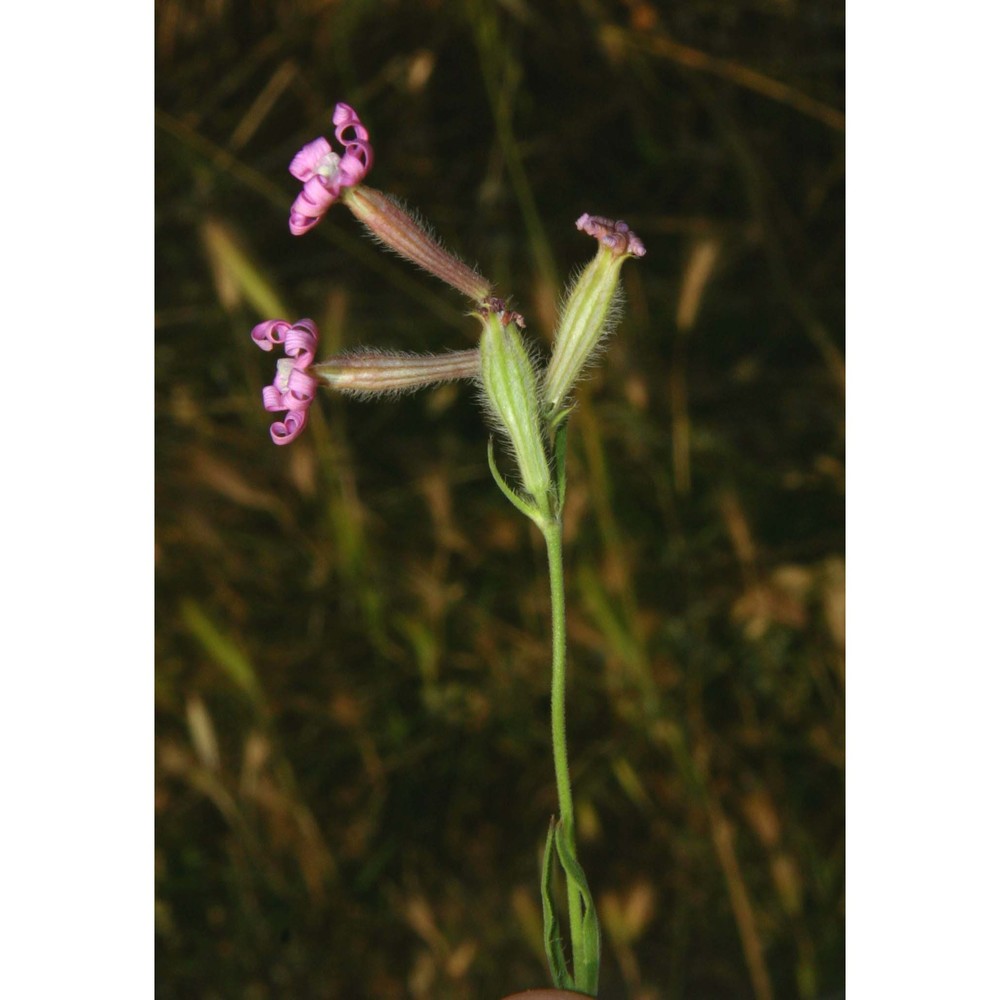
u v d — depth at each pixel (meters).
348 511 0.44
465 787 0.44
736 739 0.44
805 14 0.46
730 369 0.45
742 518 0.43
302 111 0.46
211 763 0.42
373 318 0.45
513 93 0.46
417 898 0.43
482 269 0.46
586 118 0.46
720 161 0.46
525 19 0.46
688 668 0.44
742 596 0.44
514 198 0.46
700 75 0.46
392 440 0.45
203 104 0.46
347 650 0.44
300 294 0.46
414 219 0.36
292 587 0.44
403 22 0.46
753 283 0.46
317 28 0.46
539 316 0.44
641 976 0.43
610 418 0.45
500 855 0.43
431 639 0.44
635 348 0.45
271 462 0.44
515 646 0.44
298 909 0.43
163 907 0.43
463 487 0.45
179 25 0.46
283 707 0.44
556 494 0.36
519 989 0.43
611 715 0.44
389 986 0.43
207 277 0.45
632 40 0.46
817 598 0.44
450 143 0.46
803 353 0.45
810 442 0.45
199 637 0.43
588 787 0.44
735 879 0.42
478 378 0.36
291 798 0.43
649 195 0.46
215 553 0.44
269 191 0.45
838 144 0.46
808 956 0.42
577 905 0.35
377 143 0.46
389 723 0.44
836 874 0.43
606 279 0.36
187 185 0.45
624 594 0.43
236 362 0.45
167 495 0.44
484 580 0.44
